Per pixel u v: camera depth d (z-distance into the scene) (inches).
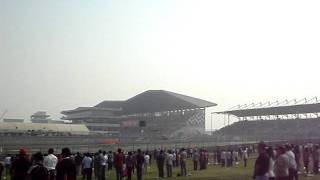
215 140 3848.4
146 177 1429.6
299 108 4562.0
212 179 1285.7
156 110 6860.2
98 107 7588.6
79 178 1406.3
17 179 617.9
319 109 4569.4
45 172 541.3
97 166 1274.6
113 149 3024.1
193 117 6515.8
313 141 3408.0
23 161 623.2
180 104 6481.3
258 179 619.5
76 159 1481.3
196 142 3607.3
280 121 5295.3
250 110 5000.0
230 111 5329.7
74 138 3400.6
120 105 7864.2
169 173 1413.6
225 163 2009.1
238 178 1295.5
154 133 5871.1
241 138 4062.5
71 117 7687.0
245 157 1925.4
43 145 2861.7
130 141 3503.9
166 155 1451.8
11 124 5128.0
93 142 3211.1
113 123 7381.9
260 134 4655.5
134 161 1414.9
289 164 754.8
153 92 6796.3
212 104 6437.0
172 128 6520.7
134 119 7293.3
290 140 3533.5
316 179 1143.0
